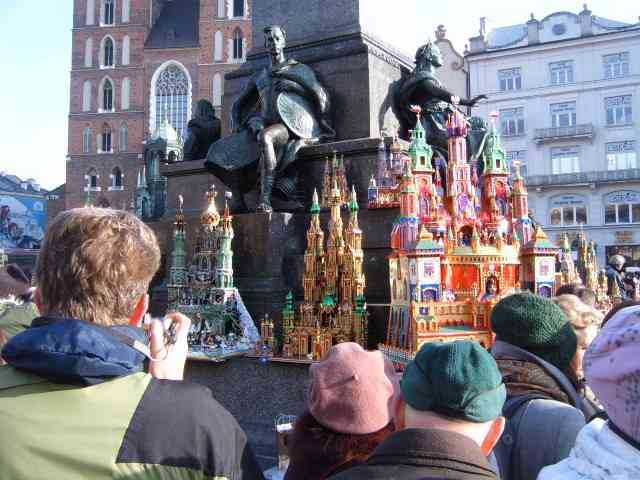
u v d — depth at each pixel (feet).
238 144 21.71
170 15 214.28
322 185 21.03
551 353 7.97
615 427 4.65
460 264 15.33
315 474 6.57
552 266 15.53
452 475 4.75
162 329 6.25
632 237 132.36
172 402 5.19
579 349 9.16
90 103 207.62
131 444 4.91
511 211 17.80
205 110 29.12
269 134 20.29
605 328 4.80
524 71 144.66
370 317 17.20
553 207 139.54
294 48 24.16
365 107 22.04
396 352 14.06
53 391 5.03
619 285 32.37
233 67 199.62
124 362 5.17
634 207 132.77
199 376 17.04
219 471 5.10
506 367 7.83
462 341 5.82
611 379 4.48
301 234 20.34
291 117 21.22
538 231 15.72
